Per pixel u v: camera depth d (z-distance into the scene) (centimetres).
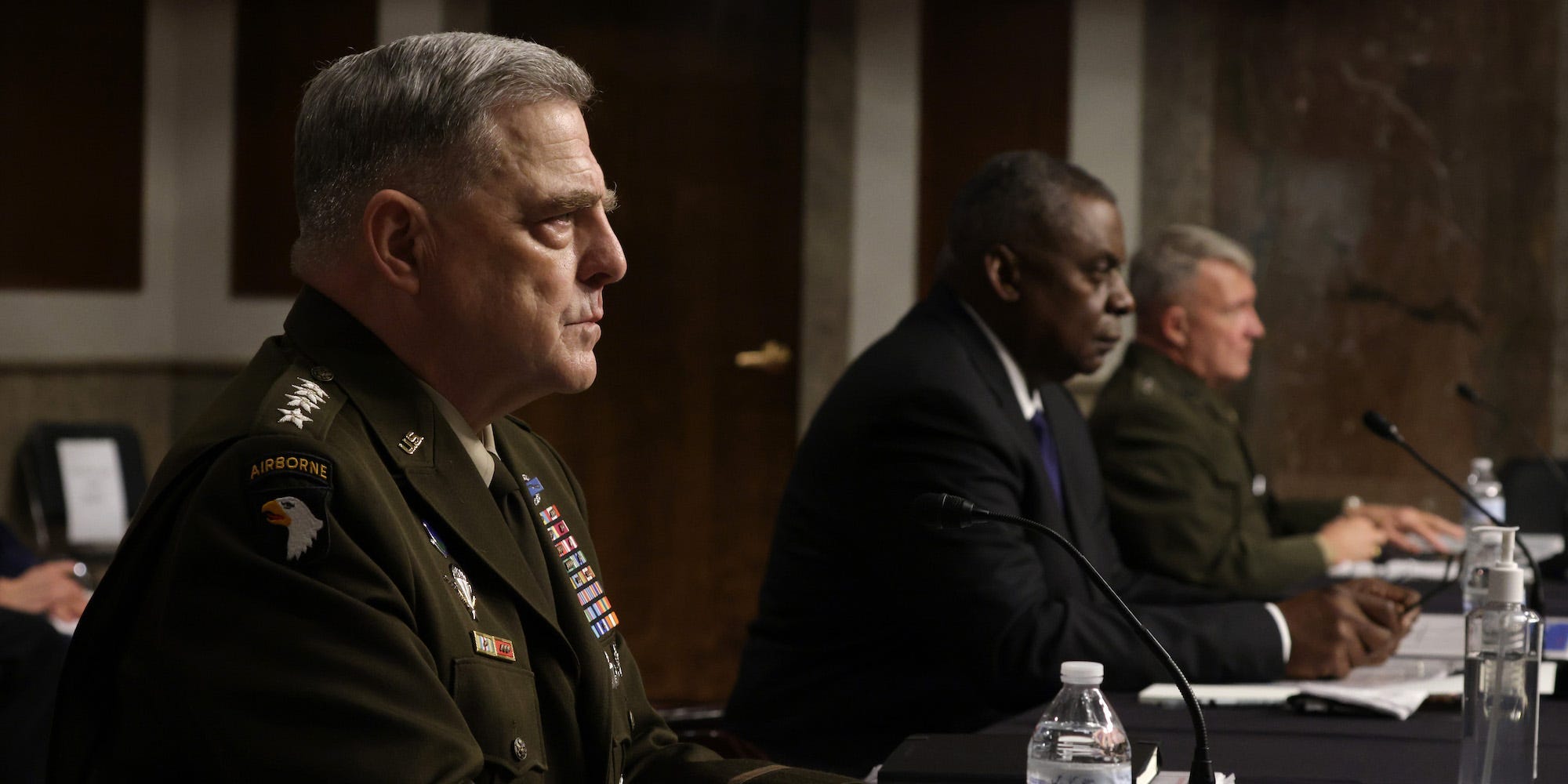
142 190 555
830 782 136
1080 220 225
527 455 145
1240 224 561
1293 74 558
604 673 133
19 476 523
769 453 577
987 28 568
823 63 566
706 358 575
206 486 111
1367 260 557
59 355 534
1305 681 199
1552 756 150
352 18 554
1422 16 553
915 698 218
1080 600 229
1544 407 541
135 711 108
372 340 125
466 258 123
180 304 564
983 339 231
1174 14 561
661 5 569
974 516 151
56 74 536
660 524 576
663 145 571
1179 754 154
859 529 219
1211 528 305
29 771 273
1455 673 200
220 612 107
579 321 128
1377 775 145
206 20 561
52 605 307
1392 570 330
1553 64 540
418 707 108
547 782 126
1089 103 563
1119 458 312
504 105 123
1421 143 554
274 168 560
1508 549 141
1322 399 559
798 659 227
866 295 568
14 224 527
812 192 567
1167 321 335
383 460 121
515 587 124
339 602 108
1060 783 124
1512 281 548
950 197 570
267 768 104
